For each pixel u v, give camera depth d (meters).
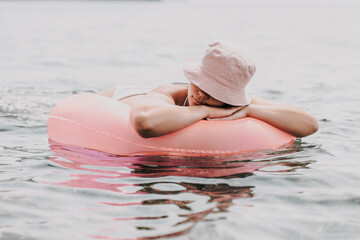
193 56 9.54
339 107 4.75
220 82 2.99
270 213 2.18
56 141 3.30
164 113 2.94
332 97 5.30
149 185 2.50
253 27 18.70
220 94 3.00
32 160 2.91
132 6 53.19
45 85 5.88
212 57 2.96
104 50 10.27
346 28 18.16
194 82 3.01
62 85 5.96
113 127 3.12
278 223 2.08
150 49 10.68
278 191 2.45
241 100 3.11
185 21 22.69
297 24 20.91
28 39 11.94
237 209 2.20
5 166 2.81
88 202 2.28
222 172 2.72
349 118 4.23
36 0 60.94
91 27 17.09
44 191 2.41
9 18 20.48
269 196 2.38
